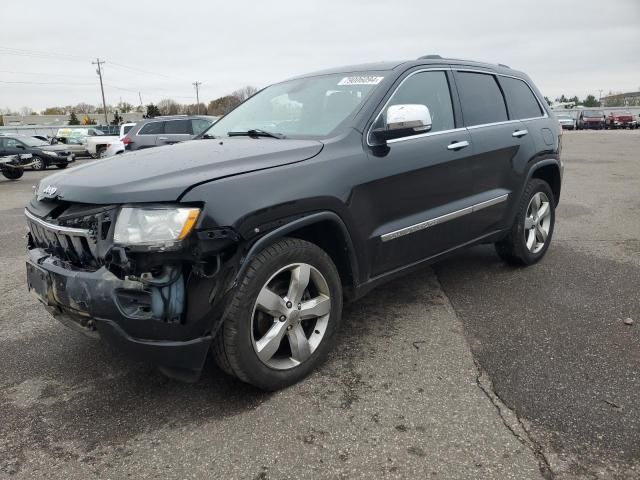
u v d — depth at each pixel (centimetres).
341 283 328
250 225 257
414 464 232
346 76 386
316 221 288
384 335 361
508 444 243
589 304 406
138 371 321
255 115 402
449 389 290
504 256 490
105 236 250
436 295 433
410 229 350
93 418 274
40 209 291
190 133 1484
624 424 255
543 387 289
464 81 424
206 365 326
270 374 282
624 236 625
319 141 316
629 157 1698
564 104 8112
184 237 239
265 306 273
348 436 252
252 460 238
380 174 325
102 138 2795
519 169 452
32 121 9250
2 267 553
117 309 245
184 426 264
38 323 397
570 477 221
